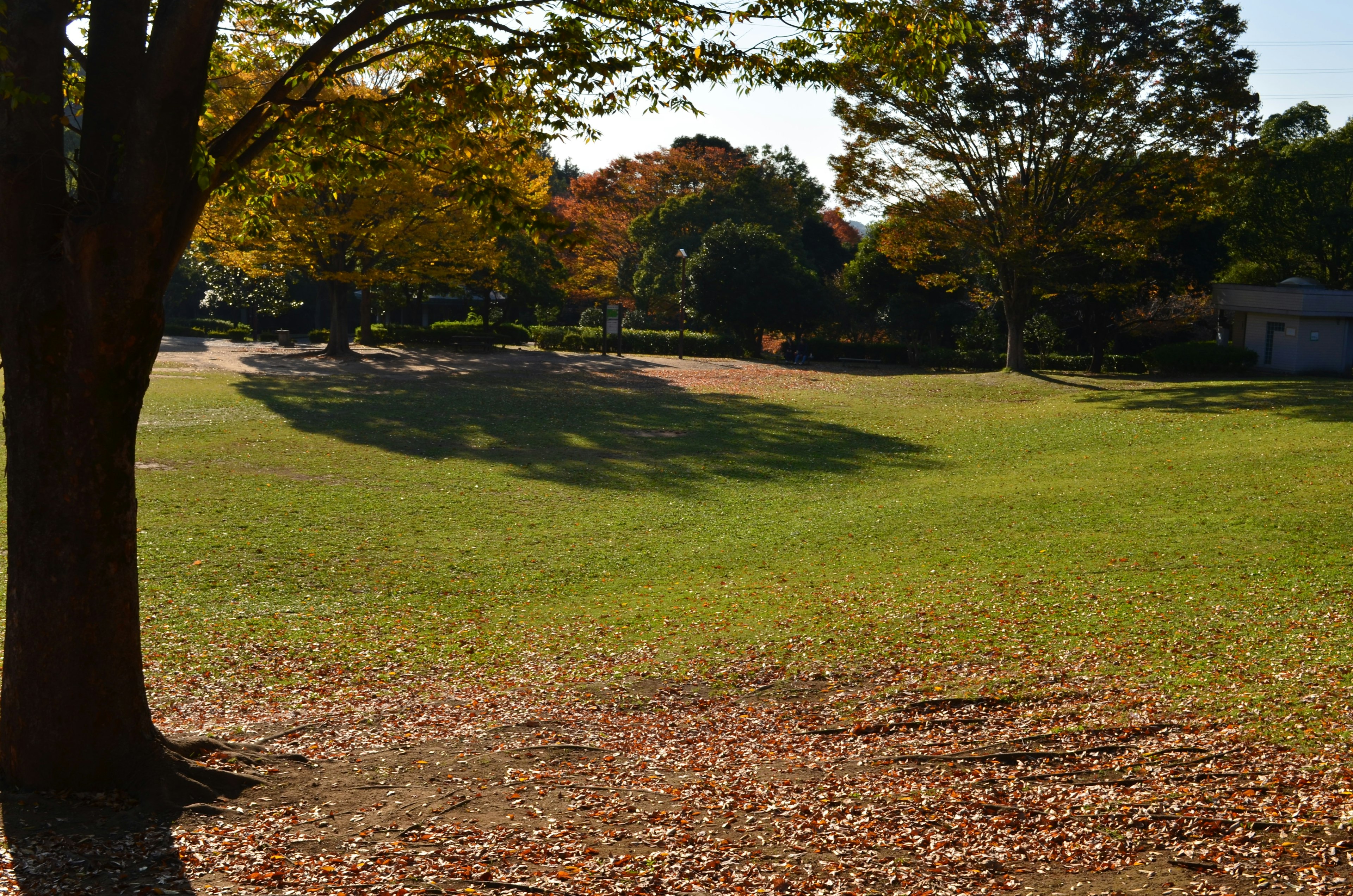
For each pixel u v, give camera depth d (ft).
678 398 120.67
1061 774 24.75
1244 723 27.12
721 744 29.40
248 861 19.74
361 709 33.12
